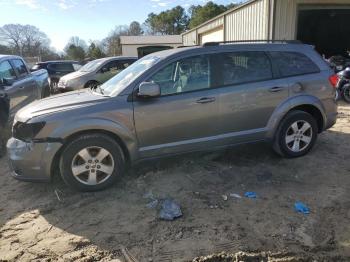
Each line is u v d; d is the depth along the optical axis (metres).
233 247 3.41
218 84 4.95
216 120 4.95
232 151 5.84
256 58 5.21
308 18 16.62
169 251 3.39
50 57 65.94
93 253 3.40
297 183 4.72
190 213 4.03
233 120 5.05
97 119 4.42
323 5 11.63
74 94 5.23
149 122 4.65
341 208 4.06
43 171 4.39
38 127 4.30
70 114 4.38
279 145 5.43
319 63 5.60
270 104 5.21
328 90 5.59
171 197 4.40
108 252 3.41
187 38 27.41
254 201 4.25
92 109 4.44
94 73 13.10
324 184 4.67
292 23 11.66
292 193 4.44
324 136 6.73
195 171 5.13
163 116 4.69
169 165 5.34
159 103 4.66
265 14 11.82
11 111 7.41
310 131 5.55
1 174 5.61
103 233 3.72
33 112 4.50
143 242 3.55
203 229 3.71
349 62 11.93
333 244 3.43
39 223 3.99
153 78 4.71
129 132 4.57
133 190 4.62
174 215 3.94
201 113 4.85
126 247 3.48
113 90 4.83
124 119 4.53
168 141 4.81
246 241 3.49
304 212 3.97
